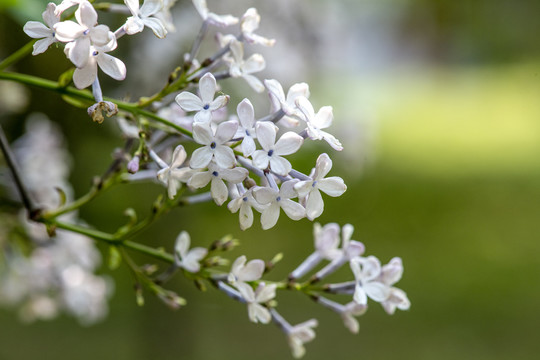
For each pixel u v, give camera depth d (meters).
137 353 1.16
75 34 0.34
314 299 0.42
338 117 0.91
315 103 0.93
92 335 1.26
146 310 1.12
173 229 1.07
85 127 0.84
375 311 1.55
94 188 0.44
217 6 0.86
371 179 2.21
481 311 1.59
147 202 1.26
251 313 0.40
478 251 1.97
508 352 1.40
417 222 2.12
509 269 1.84
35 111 0.79
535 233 2.10
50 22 0.35
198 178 0.35
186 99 0.35
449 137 3.11
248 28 0.40
